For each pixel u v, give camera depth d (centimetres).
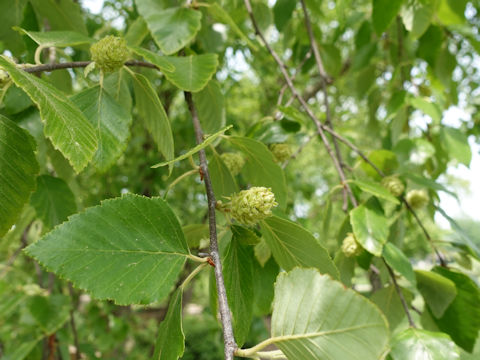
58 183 26
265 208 19
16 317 62
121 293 14
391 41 56
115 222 16
